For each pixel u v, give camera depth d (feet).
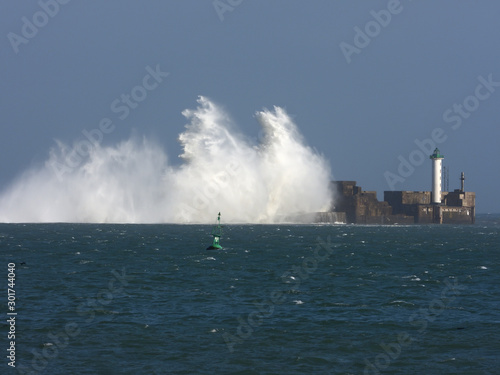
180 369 237.04
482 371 237.04
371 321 312.50
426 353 258.78
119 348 262.47
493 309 344.69
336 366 242.17
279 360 248.32
